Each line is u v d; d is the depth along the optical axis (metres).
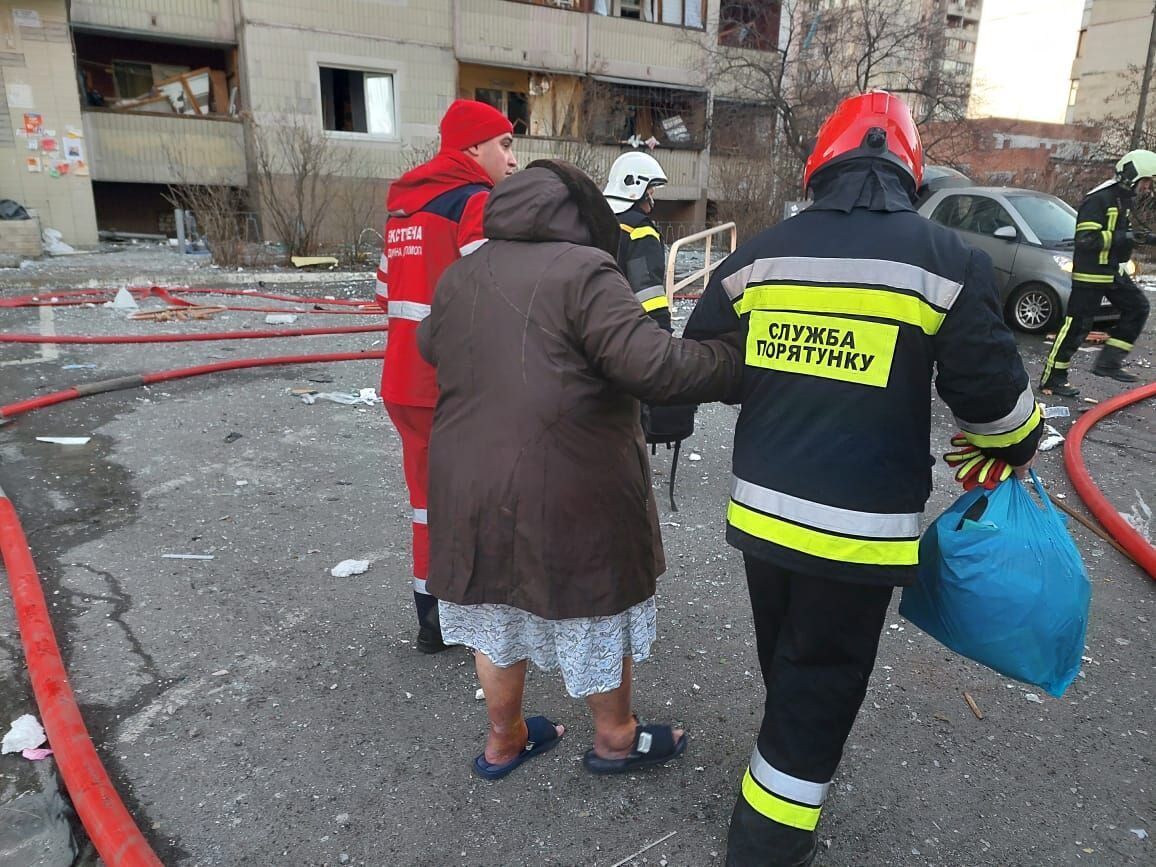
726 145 22.58
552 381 1.92
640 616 2.21
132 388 6.42
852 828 2.24
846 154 1.86
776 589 1.98
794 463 1.80
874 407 1.72
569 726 2.66
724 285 1.96
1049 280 9.59
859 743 2.60
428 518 2.13
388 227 2.83
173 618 3.20
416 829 2.20
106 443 5.21
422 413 2.75
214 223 14.73
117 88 18.66
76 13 16.41
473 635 2.18
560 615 2.00
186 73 19.06
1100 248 6.63
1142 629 3.33
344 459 5.08
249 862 2.08
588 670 2.11
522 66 20.47
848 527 1.76
